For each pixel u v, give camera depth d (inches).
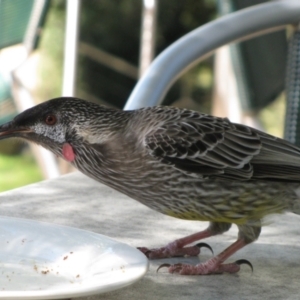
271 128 1026.7
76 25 600.7
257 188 276.2
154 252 264.7
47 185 342.6
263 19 408.5
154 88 383.9
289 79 426.9
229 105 729.6
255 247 276.4
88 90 1169.4
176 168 270.7
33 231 242.8
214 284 236.5
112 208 313.4
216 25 406.0
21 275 224.1
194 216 278.5
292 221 310.2
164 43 1221.1
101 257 223.3
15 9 565.3
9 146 1008.9
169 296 223.9
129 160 272.7
